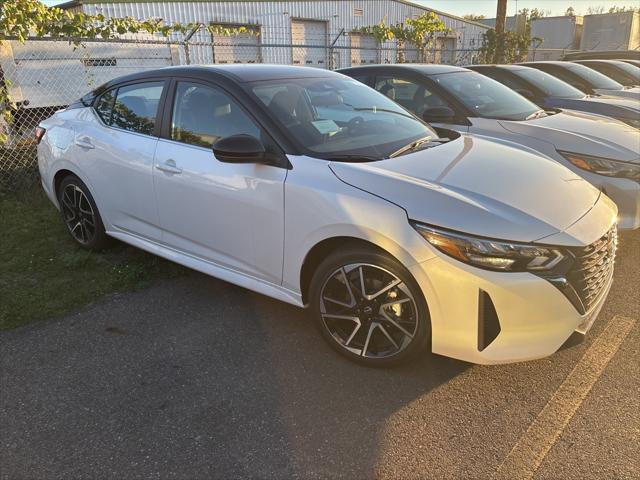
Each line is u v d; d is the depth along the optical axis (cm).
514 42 1870
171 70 361
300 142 293
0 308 339
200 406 252
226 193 308
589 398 255
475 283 234
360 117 346
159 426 238
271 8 2055
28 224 502
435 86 536
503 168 296
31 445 226
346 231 260
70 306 347
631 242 469
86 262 412
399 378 272
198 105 335
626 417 241
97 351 297
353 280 272
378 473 212
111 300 357
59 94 970
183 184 330
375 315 270
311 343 306
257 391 263
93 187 401
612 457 218
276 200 286
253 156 286
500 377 272
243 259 316
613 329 318
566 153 448
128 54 1063
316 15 2227
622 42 2436
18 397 257
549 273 235
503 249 232
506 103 541
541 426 237
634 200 421
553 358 289
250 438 231
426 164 289
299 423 240
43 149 446
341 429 237
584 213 264
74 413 246
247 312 342
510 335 238
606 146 438
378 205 253
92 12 1603
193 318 334
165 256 365
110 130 385
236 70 345
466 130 506
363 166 276
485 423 240
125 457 220
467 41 2802
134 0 1672
